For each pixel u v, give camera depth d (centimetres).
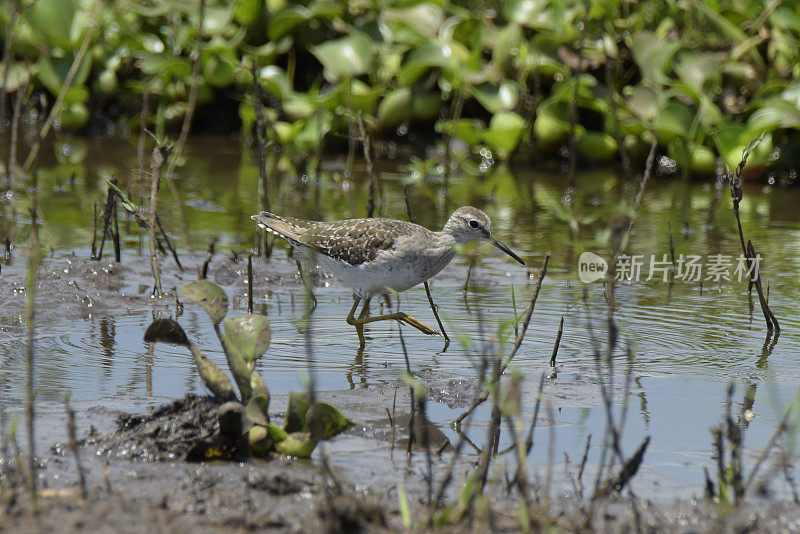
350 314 1098
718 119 1848
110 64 2138
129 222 1539
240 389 777
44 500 661
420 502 683
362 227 1112
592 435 816
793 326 1133
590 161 2011
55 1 1983
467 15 2038
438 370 984
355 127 1959
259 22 2112
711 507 685
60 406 845
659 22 2064
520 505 654
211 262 1336
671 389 929
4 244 1359
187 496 678
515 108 2006
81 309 1136
